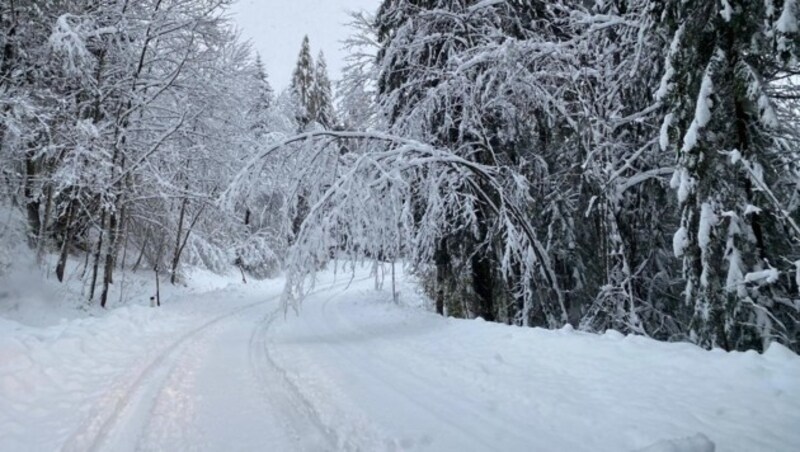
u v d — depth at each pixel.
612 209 11.09
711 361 5.69
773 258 8.25
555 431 4.53
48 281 15.78
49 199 16.05
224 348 9.55
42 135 15.43
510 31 12.91
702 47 8.19
